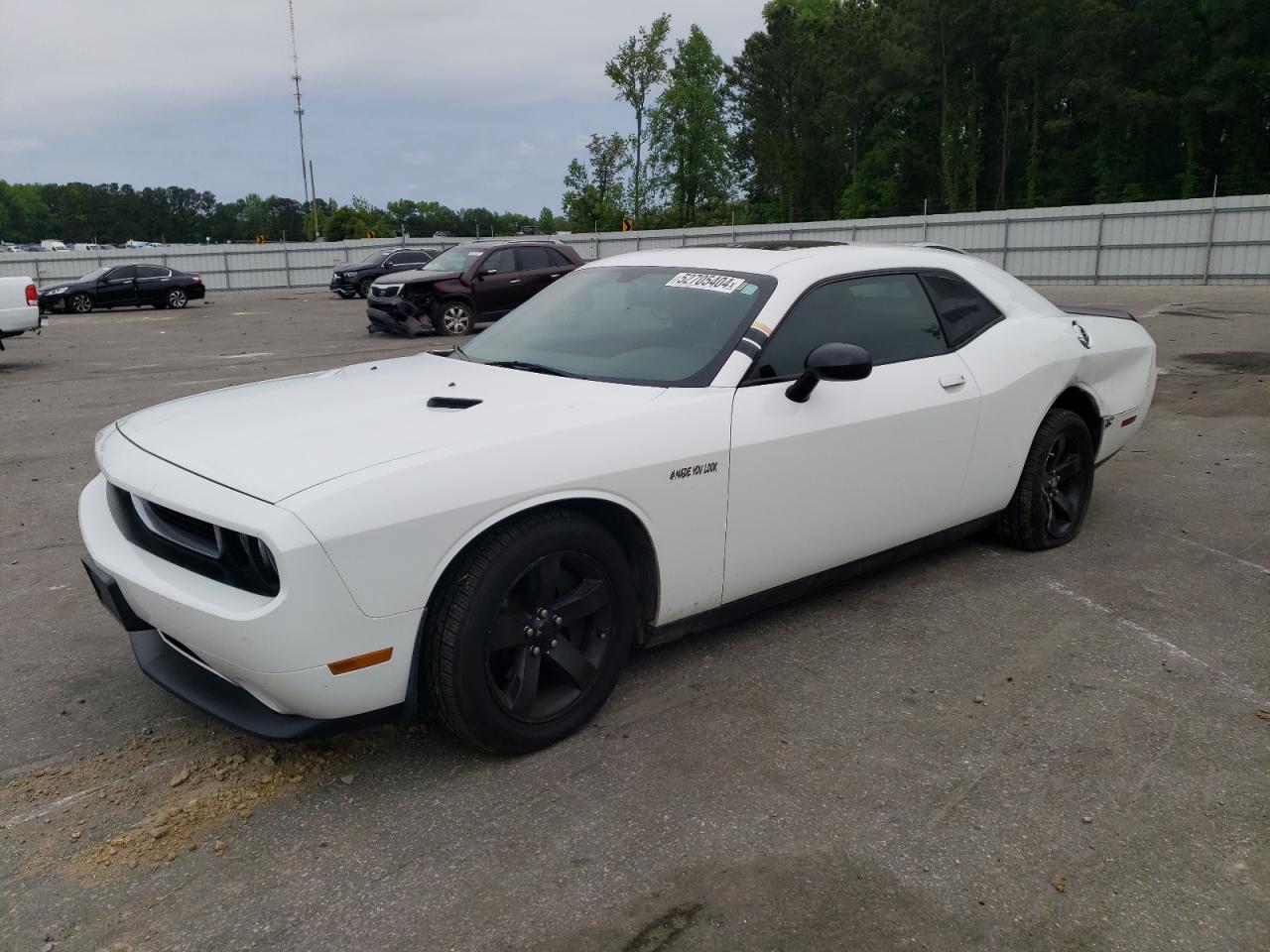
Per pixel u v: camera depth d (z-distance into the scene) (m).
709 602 3.36
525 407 3.06
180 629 2.67
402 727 3.14
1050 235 30.80
